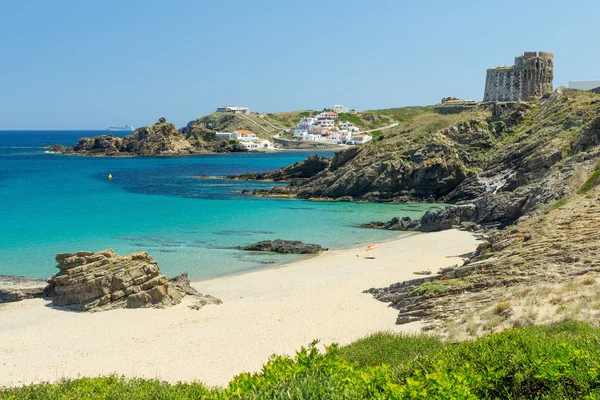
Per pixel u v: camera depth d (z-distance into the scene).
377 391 10.73
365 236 66.50
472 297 29.44
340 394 10.48
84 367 26.81
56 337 31.91
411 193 97.75
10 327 34.03
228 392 11.45
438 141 100.56
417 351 21.48
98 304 37.41
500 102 113.75
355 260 53.09
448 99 146.75
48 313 36.75
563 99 103.56
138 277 39.12
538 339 14.09
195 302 38.41
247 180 133.75
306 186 107.50
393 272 45.59
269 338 30.28
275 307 36.75
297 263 52.72
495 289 29.69
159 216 79.75
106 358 28.14
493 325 23.53
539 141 92.12
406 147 103.12
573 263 30.03
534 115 108.06
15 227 69.50
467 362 12.34
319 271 48.84
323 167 127.69
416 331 26.70
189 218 78.31
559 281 27.64
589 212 38.75
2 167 169.75
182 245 60.56
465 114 113.56
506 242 38.72
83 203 92.56
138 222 74.56
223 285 44.62
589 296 23.14
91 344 30.62
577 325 18.34
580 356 11.72
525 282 29.19
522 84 122.38
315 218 79.50
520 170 86.94
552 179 61.38
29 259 53.12
